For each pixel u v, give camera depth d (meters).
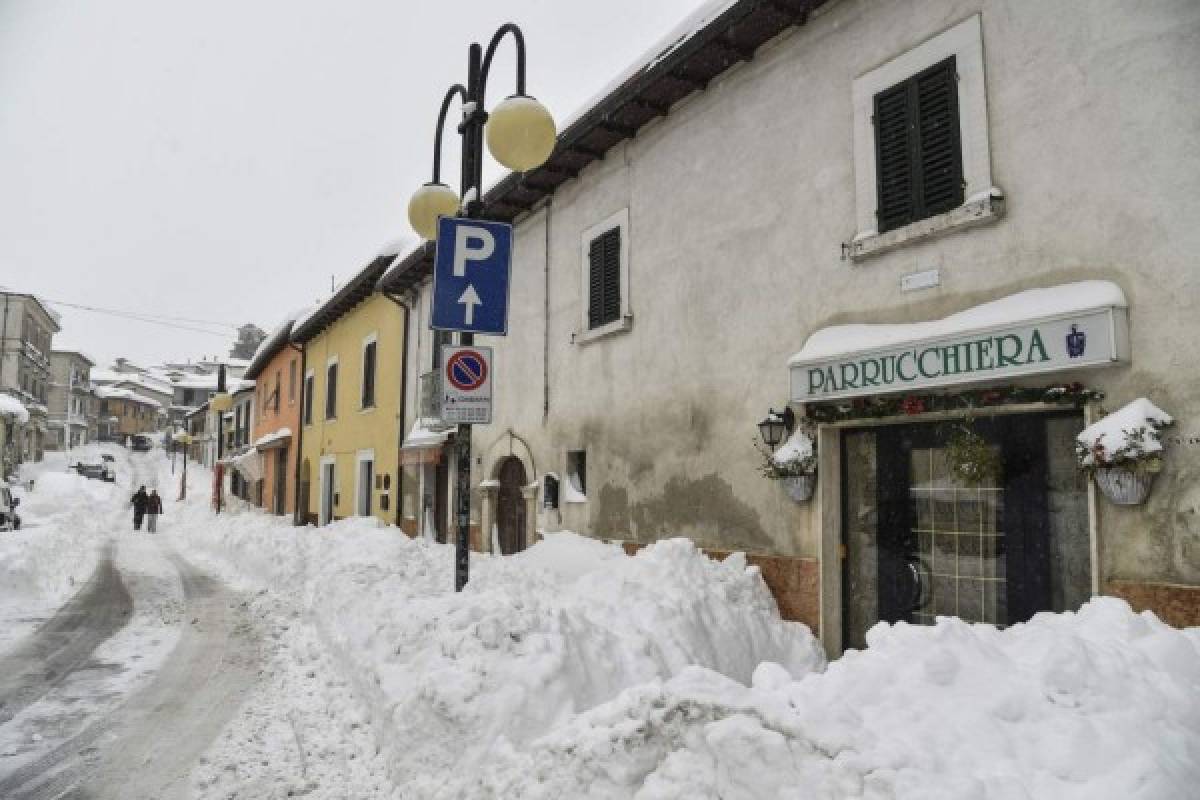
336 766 4.59
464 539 5.91
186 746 5.05
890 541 6.02
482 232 5.89
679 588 6.05
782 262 6.84
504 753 3.75
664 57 7.45
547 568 7.98
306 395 23.61
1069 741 2.70
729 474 7.26
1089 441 4.40
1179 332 4.20
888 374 5.59
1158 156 4.36
